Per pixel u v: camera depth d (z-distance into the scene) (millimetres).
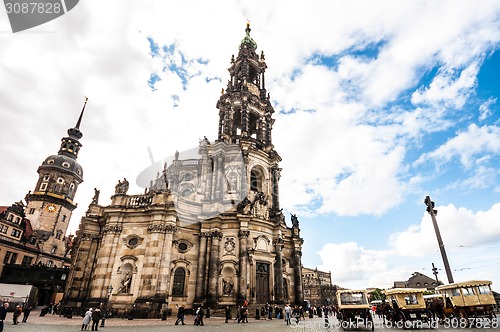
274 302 40438
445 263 30000
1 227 70062
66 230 89500
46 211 85000
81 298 36625
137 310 31797
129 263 35031
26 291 46844
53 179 89562
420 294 24844
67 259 87438
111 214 37781
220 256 40062
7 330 21453
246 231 40906
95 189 44500
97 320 22734
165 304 32844
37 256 76562
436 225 31891
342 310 24438
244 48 68125
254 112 59938
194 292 38219
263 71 68688
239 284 38062
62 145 99562
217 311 36125
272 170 55781
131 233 36938
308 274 122625
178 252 39156
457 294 25938
